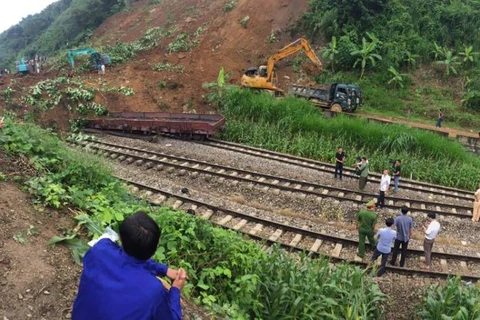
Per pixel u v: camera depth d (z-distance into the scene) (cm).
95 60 3447
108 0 5816
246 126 2458
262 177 1712
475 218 1512
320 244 1186
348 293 825
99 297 284
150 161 1769
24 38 8588
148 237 301
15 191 688
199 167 1769
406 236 1106
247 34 3647
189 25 3931
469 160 2280
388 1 3669
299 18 3678
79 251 602
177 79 3100
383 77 3328
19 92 2792
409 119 3012
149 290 289
